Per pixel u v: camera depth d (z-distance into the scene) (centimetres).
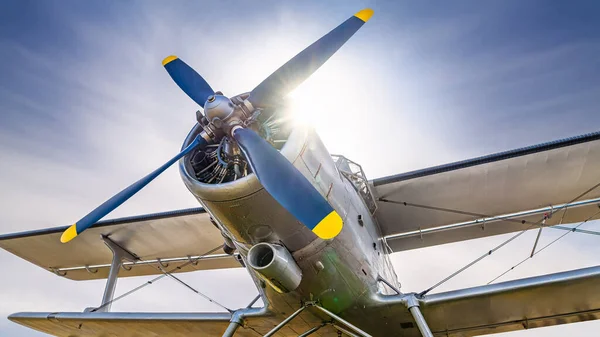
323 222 346
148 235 820
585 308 530
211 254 872
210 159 437
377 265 552
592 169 646
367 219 563
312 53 448
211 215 438
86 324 702
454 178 674
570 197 700
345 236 472
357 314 534
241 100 417
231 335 577
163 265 900
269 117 433
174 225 795
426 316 546
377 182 672
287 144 404
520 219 740
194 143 427
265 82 423
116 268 821
